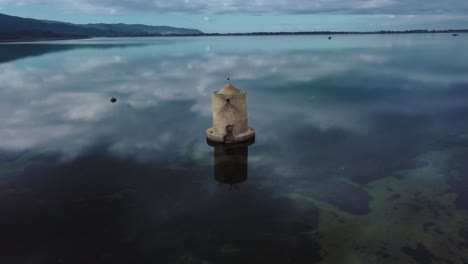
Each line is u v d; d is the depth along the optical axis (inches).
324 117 1268.5
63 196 646.5
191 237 510.3
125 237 510.6
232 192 660.7
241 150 906.1
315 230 521.0
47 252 475.5
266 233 517.3
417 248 470.0
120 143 983.0
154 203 617.6
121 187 686.5
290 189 669.9
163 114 1358.3
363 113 1322.6
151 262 453.7
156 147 943.7
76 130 1131.3
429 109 1364.4
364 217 553.3
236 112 885.8
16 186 690.8
